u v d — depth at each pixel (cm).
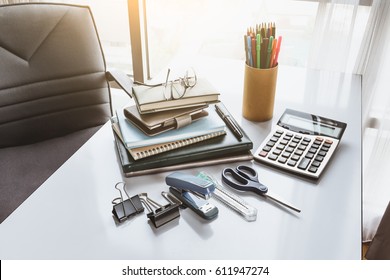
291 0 130
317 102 101
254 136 88
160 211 66
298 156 80
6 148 121
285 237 64
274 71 86
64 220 67
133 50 160
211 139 83
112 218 67
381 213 143
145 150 78
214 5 137
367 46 116
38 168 112
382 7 109
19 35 112
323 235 64
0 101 114
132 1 147
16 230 65
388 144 128
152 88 83
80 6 119
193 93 81
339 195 72
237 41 142
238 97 103
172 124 80
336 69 123
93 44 122
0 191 104
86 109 128
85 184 74
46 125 125
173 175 72
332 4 113
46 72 118
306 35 137
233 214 68
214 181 76
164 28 156
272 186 74
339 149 84
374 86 122
